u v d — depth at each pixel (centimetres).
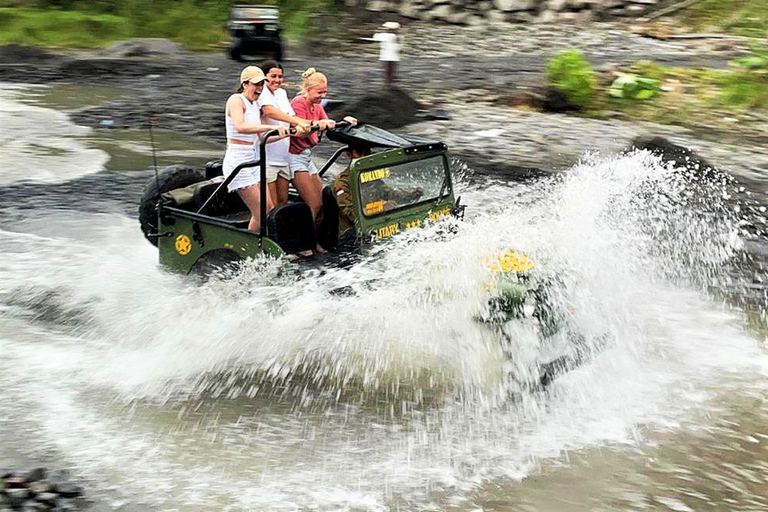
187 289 876
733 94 2003
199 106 2025
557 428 697
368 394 738
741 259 1092
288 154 856
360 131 832
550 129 1786
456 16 3388
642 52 2741
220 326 828
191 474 623
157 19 3192
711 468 650
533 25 3334
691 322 905
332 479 621
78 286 942
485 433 687
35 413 698
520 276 752
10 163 1471
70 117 1875
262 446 662
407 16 3438
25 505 571
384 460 647
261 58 2770
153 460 639
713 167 1425
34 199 1266
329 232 847
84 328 859
